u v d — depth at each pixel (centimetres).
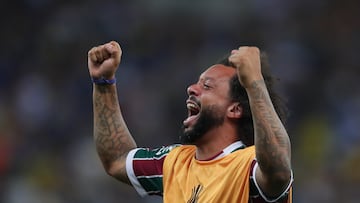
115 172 1201
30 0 4219
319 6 4375
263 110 1034
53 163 3322
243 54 1051
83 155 3231
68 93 3725
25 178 3228
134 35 4103
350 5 4375
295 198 3164
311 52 4128
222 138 1117
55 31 4072
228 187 1071
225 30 4209
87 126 3597
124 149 1209
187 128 1128
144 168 1177
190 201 1095
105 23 4109
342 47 4188
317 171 3256
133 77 3772
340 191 3147
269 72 1149
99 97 1209
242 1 4325
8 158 3303
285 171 1024
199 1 4288
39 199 3117
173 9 4262
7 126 3441
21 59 4025
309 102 3738
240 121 1120
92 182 3112
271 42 4150
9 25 4172
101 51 1183
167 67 3947
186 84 3806
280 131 1030
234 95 1115
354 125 3456
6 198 3130
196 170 1112
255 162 1060
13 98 3725
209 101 1116
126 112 3534
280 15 4312
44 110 3606
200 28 4206
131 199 3005
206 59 4006
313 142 3425
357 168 3194
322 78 3944
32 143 3444
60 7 4194
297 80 3834
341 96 3750
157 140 3481
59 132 3534
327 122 3544
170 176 1138
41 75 3888
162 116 3578
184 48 4103
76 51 4003
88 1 4200
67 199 3123
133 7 4234
